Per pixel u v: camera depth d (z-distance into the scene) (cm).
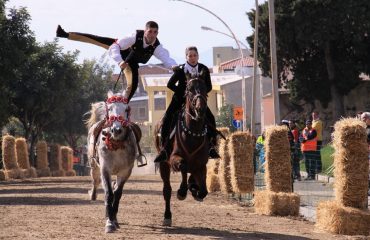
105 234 1391
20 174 4256
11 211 1828
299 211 1852
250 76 6831
